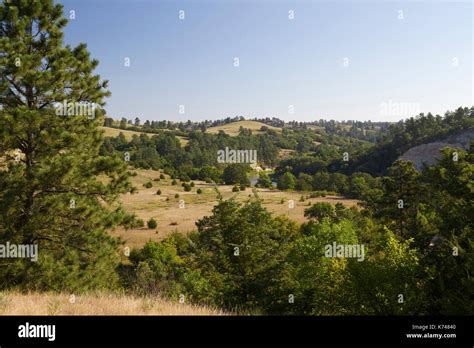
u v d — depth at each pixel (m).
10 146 15.34
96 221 16.17
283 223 53.09
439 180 29.78
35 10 16.03
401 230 38.75
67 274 14.68
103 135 18.17
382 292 14.86
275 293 17.14
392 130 147.88
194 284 17.16
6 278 13.97
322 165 137.00
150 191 97.44
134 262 40.28
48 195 15.63
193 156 151.75
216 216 20.12
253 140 183.75
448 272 14.38
